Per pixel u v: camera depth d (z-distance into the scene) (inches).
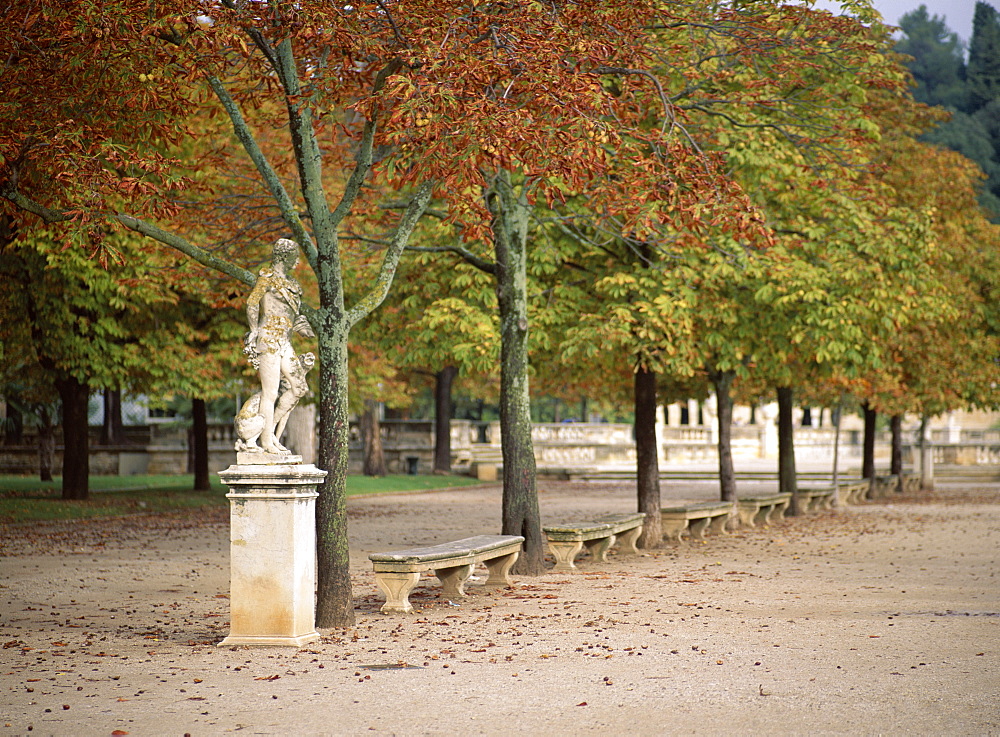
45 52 457.7
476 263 631.8
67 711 293.4
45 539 837.2
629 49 542.9
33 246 855.7
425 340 748.6
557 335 748.6
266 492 389.4
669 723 276.7
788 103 709.3
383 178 579.5
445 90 388.5
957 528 973.2
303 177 439.8
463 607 497.0
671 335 702.5
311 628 406.3
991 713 285.0
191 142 811.4
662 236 633.6
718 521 921.5
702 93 694.5
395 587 478.6
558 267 768.9
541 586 572.7
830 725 273.3
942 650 378.6
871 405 1393.9
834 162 688.4
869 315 747.4
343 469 438.6
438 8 433.1
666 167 500.7
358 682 329.7
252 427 389.1
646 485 794.8
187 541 837.2
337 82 453.7
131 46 445.7
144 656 374.3
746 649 382.9
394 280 779.4
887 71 733.9
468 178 416.5
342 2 430.6
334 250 439.8
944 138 4062.5
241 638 390.6
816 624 438.9
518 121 406.9
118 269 961.5
